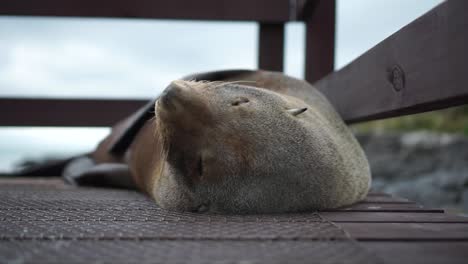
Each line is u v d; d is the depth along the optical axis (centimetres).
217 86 125
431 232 96
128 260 76
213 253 80
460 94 112
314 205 126
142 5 242
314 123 135
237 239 90
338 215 119
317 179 126
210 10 243
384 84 156
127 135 200
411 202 145
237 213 122
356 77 179
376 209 129
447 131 537
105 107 262
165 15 243
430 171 403
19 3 238
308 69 229
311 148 126
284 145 122
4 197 153
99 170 191
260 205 121
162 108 114
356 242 87
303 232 96
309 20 229
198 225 104
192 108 115
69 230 98
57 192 171
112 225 104
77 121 261
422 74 130
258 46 248
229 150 118
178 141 118
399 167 412
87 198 154
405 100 141
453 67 115
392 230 98
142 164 170
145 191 170
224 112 118
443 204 303
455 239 90
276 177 121
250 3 243
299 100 152
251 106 123
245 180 120
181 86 116
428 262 74
